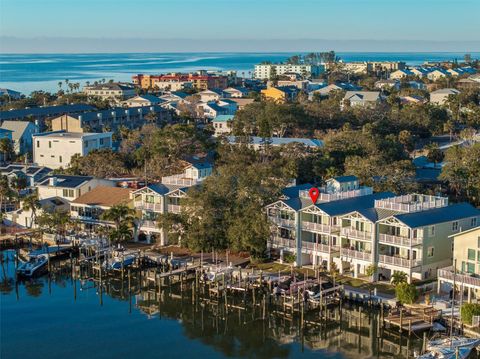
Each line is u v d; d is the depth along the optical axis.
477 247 84.62
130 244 114.44
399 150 165.88
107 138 192.12
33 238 121.50
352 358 76.12
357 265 94.31
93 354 78.31
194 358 77.38
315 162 149.62
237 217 101.19
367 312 86.00
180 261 103.69
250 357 77.44
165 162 158.88
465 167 137.00
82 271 107.81
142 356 77.94
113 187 130.25
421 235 89.69
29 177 157.25
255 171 111.31
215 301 93.06
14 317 89.31
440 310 79.88
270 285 92.50
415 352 74.06
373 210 95.56
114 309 92.06
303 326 84.06
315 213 99.12
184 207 106.12
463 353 70.31
